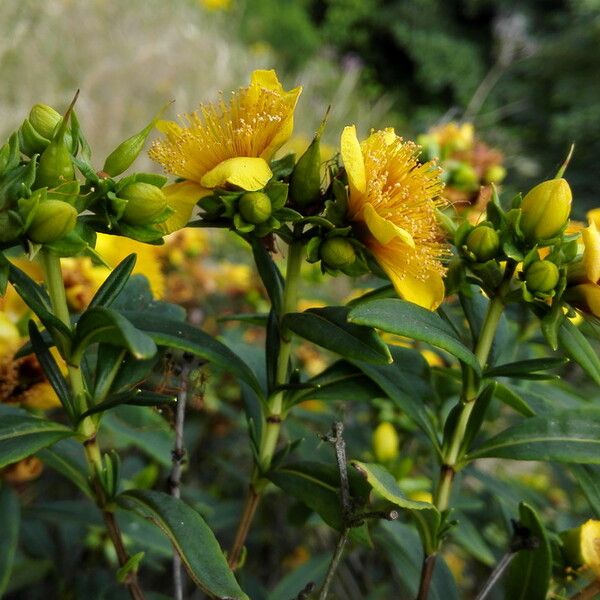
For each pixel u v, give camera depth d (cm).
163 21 82
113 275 12
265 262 13
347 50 140
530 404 16
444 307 16
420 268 12
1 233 10
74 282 18
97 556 24
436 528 14
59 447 15
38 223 10
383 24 136
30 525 23
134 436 20
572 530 14
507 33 112
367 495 12
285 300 13
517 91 107
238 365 13
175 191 12
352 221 12
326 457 21
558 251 12
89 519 20
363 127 94
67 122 11
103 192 11
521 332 21
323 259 12
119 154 11
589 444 13
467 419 14
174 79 73
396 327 11
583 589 14
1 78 57
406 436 24
